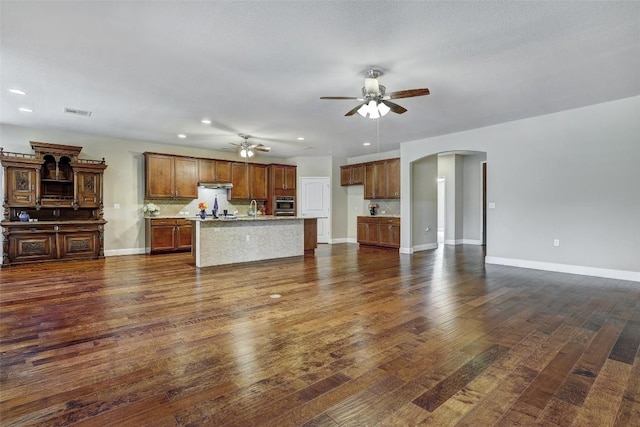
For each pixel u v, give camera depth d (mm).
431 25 2658
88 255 6273
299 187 9352
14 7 2396
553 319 3025
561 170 5039
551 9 2445
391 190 8086
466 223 9367
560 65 3389
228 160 8227
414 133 6422
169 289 4121
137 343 2533
